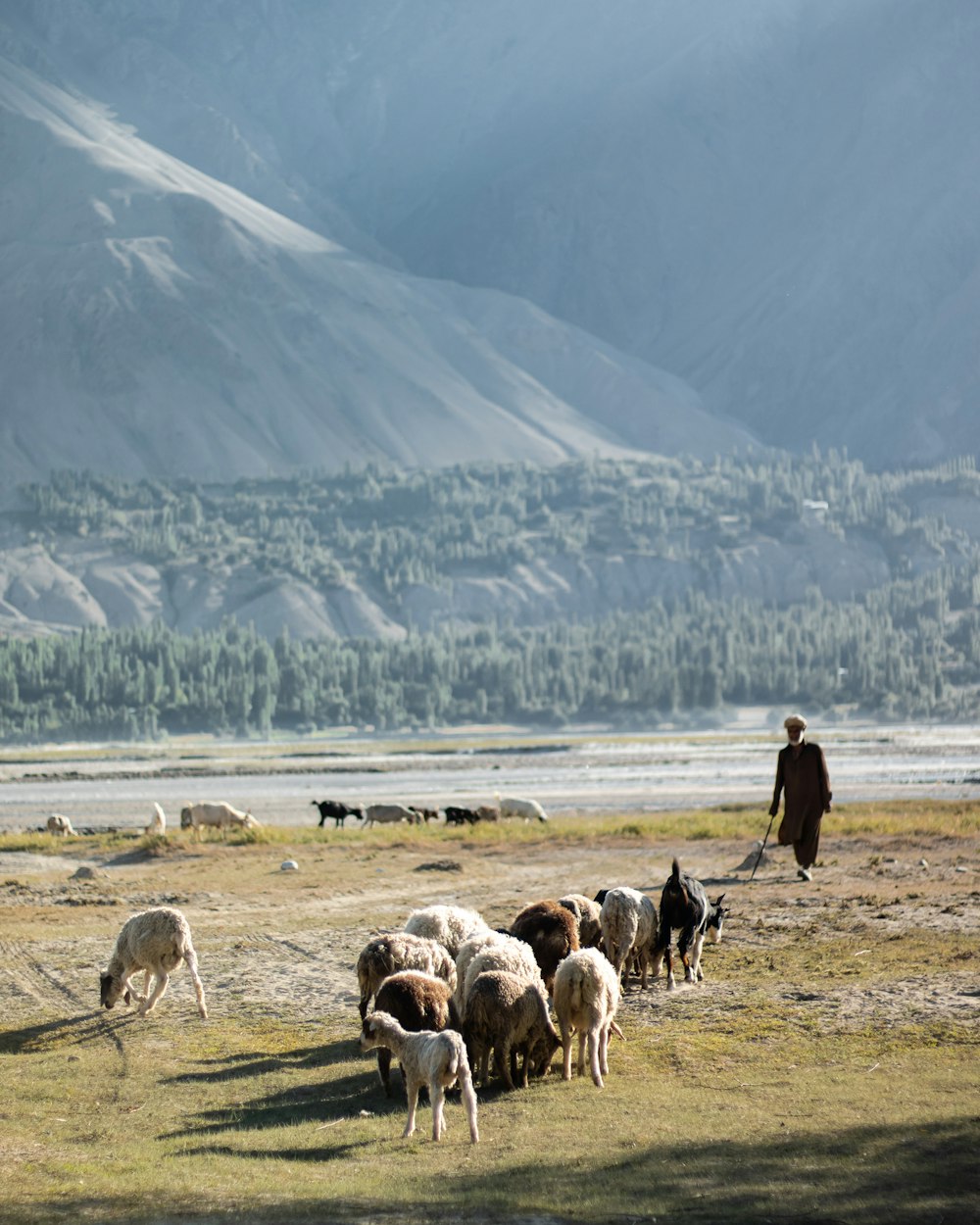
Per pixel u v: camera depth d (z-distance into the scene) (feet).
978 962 60.13
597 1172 36.96
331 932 80.59
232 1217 33.76
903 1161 35.42
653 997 59.52
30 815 252.21
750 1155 37.27
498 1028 48.60
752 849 114.83
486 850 132.46
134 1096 50.44
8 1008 65.31
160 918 63.93
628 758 447.01
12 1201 36.11
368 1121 45.88
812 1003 56.03
